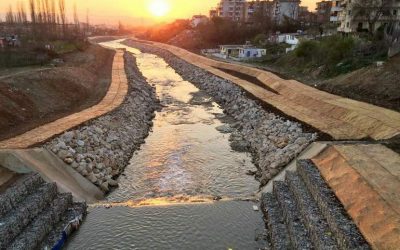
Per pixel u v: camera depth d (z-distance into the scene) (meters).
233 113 44.22
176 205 21.64
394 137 23.64
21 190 18.48
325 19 123.81
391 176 17.80
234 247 17.62
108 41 185.62
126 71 68.06
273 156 27.48
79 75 50.97
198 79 68.44
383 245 13.54
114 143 30.05
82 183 23.48
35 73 42.03
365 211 15.57
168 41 152.25
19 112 31.33
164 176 26.89
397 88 33.47
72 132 27.17
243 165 29.08
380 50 49.31
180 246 17.75
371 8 62.72
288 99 41.44
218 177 26.84
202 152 31.77
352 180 17.94
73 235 18.62
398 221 14.13
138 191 24.53
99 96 44.44
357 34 61.47
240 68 69.44
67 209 20.22
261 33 111.75
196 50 114.38
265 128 33.81
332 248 14.58
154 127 39.12
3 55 55.31
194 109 47.38
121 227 19.31
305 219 17.34
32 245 16.41
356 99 35.44
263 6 139.50
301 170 21.38
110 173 26.12
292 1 133.88
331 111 32.50
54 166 22.95
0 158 20.44
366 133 26.09
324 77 50.91
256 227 19.33
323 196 17.61
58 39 86.12
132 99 44.53
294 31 112.88
